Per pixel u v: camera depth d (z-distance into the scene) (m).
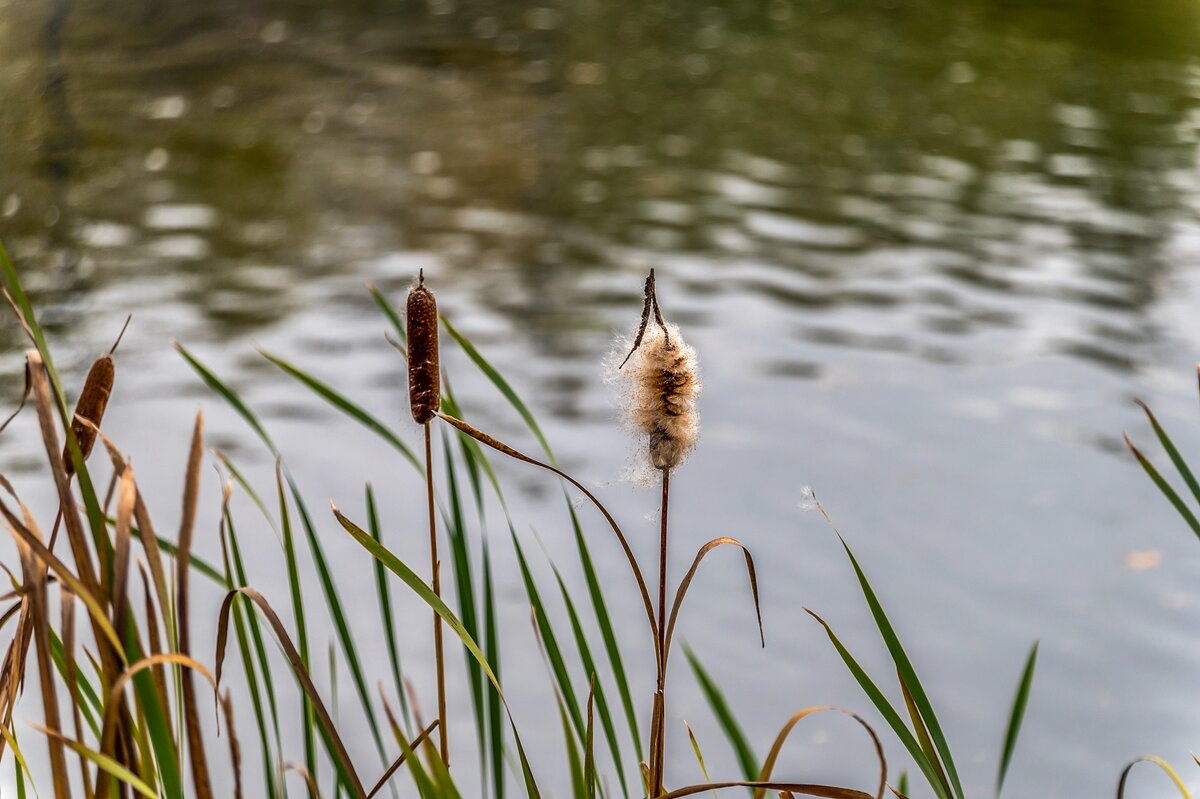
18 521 1.03
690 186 11.56
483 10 20.64
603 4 22.06
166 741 1.06
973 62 18.14
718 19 21.16
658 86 15.80
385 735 3.86
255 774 3.57
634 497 5.66
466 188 11.10
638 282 8.86
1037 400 7.02
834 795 1.25
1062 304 8.75
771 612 4.85
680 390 1.30
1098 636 4.76
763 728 4.18
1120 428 6.68
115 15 18.30
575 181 11.54
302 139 12.45
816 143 13.35
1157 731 4.22
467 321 7.95
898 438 6.45
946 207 11.20
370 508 1.72
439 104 14.22
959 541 5.43
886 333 8.05
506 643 4.53
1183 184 12.17
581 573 5.02
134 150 11.79
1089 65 18.09
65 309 7.83
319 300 8.25
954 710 4.34
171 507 5.30
